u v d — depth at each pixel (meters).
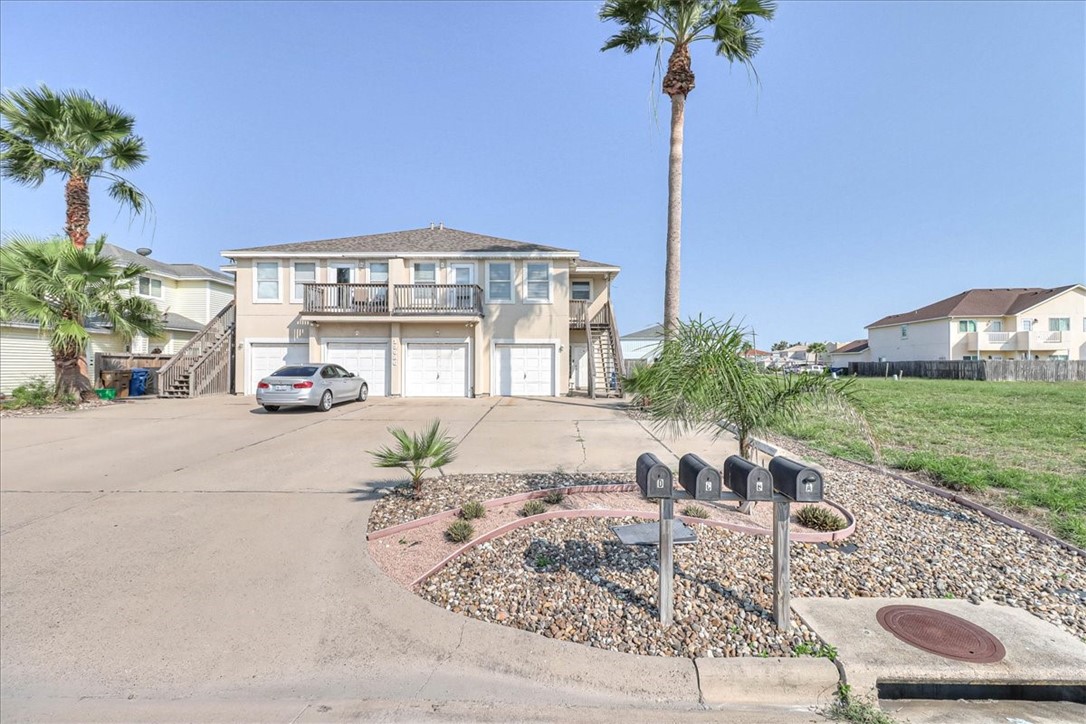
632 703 2.51
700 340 4.90
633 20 12.83
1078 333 35.16
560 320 18.88
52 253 13.09
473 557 4.12
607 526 4.71
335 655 2.88
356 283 18.34
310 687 2.62
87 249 14.05
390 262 18.44
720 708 2.50
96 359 18.28
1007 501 5.54
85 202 14.05
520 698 2.53
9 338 16.12
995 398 16.81
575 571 3.82
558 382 18.77
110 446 8.78
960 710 2.50
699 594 3.42
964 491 5.91
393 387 18.39
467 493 5.73
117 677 2.69
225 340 18.83
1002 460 7.40
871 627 3.03
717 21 11.95
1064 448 8.33
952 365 32.41
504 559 4.05
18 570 3.92
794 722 2.41
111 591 3.60
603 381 20.59
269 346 18.75
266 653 2.89
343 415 12.97
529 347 18.89
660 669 2.68
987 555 4.15
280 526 4.85
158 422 11.55
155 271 24.12
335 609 3.36
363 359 18.72
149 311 15.01
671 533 3.07
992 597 3.46
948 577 3.76
